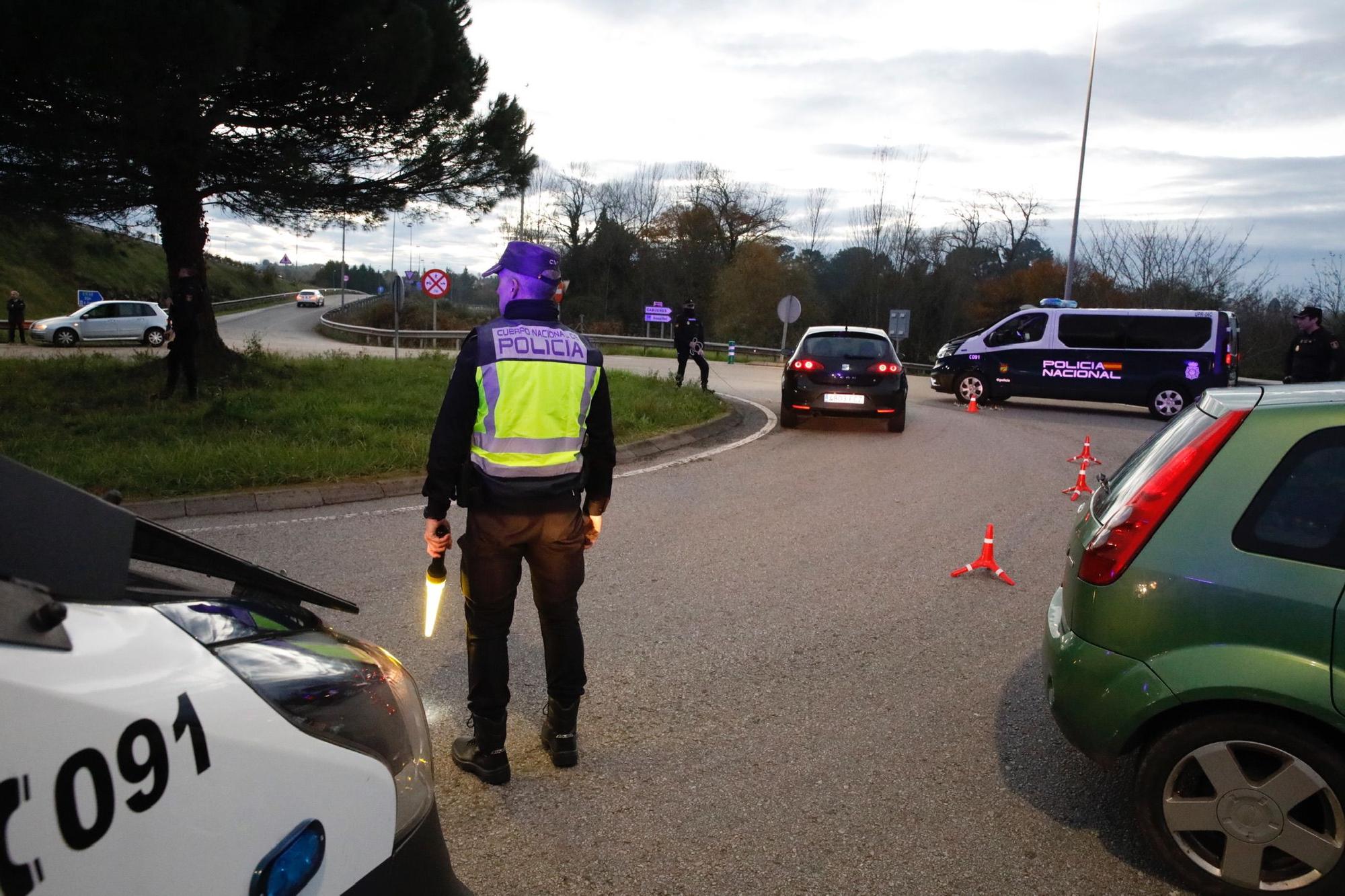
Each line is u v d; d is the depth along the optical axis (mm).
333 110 13305
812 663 4605
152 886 1117
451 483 3145
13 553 1191
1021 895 2834
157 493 7535
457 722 3852
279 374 15422
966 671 4559
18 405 11758
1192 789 2812
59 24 9219
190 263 14336
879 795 3391
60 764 1021
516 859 2936
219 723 1255
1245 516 2758
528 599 5406
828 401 13016
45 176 11625
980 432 13758
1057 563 6559
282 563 5996
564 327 3277
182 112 10648
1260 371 32969
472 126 15008
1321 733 2637
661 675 4414
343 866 1435
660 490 8766
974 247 59906
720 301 61188
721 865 2941
